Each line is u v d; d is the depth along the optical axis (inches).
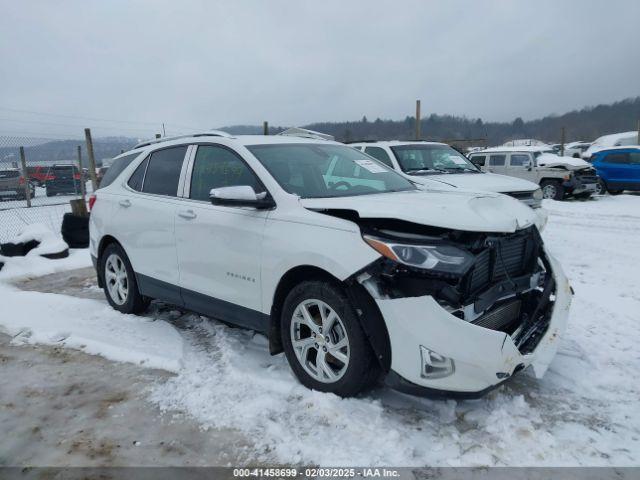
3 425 122.8
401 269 114.9
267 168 148.5
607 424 117.8
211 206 157.8
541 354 126.4
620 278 243.3
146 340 171.5
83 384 143.3
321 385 130.3
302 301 131.6
